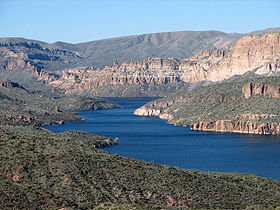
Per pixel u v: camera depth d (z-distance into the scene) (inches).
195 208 6501.0
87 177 7190.0
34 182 6899.6
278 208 6648.6
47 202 6378.0
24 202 6304.1
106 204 6200.8
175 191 7081.7
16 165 7190.0
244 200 7111.2
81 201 6525.6
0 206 6107.3
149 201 6712.6
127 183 7165.4
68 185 6884.8
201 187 7416.3
